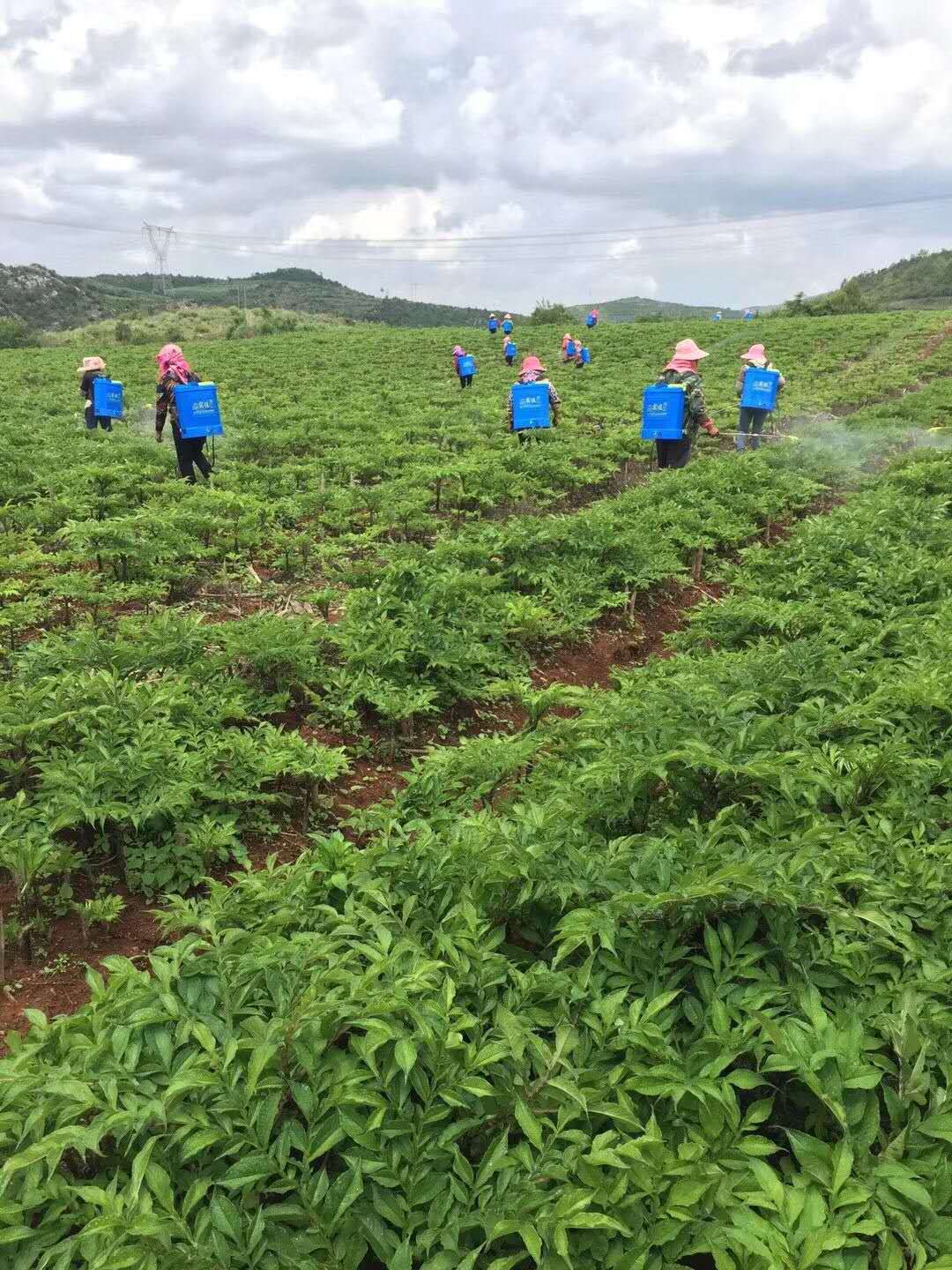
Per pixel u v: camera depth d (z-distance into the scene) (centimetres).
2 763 532
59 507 1157
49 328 17712
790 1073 306
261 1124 260
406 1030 281
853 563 933
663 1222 245
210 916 361
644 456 1808
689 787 461
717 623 844
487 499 1334
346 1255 238
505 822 404
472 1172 255
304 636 702
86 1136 244
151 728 532
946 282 18012
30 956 438
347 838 555
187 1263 227
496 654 786
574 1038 292
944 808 453
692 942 349
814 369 3481
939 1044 291
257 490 1363
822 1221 242
